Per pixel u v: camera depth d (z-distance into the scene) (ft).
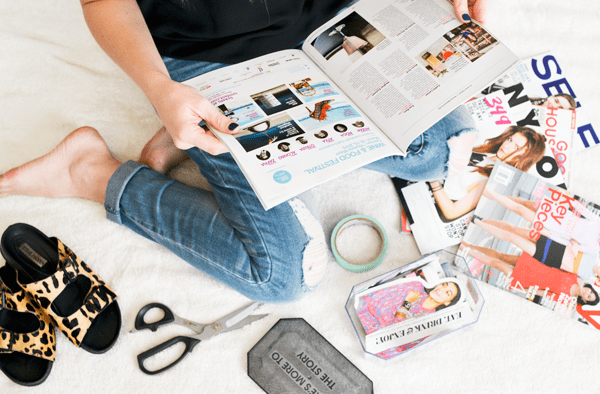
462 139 3.26
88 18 2.60
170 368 3.06
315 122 2.63
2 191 3.51
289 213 2.86
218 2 2.69
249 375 3.00
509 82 3.89
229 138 2.50
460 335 3.15
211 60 3.01
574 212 3.35
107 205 3.21
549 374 3.04
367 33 2.89
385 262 3.42
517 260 3.29
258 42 3.02
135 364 3.09
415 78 2.68
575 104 3.77
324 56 2.94
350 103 2.76
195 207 3.02
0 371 3.06
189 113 2.42
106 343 3.10
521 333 3.15
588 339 3.12
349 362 3.02
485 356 3.09
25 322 3.09
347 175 3.73
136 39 2.55
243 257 2.89
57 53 4.11
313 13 3.07
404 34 2.82
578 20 4.19
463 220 3.45
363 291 3.10
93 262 3.41
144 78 2.50
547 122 3.68
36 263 3.23
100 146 3.49
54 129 3.87
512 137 3.63
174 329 3.17
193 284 3.34
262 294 3.01
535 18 4.25
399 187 3.60
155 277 3.35
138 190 3.13
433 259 3.16
